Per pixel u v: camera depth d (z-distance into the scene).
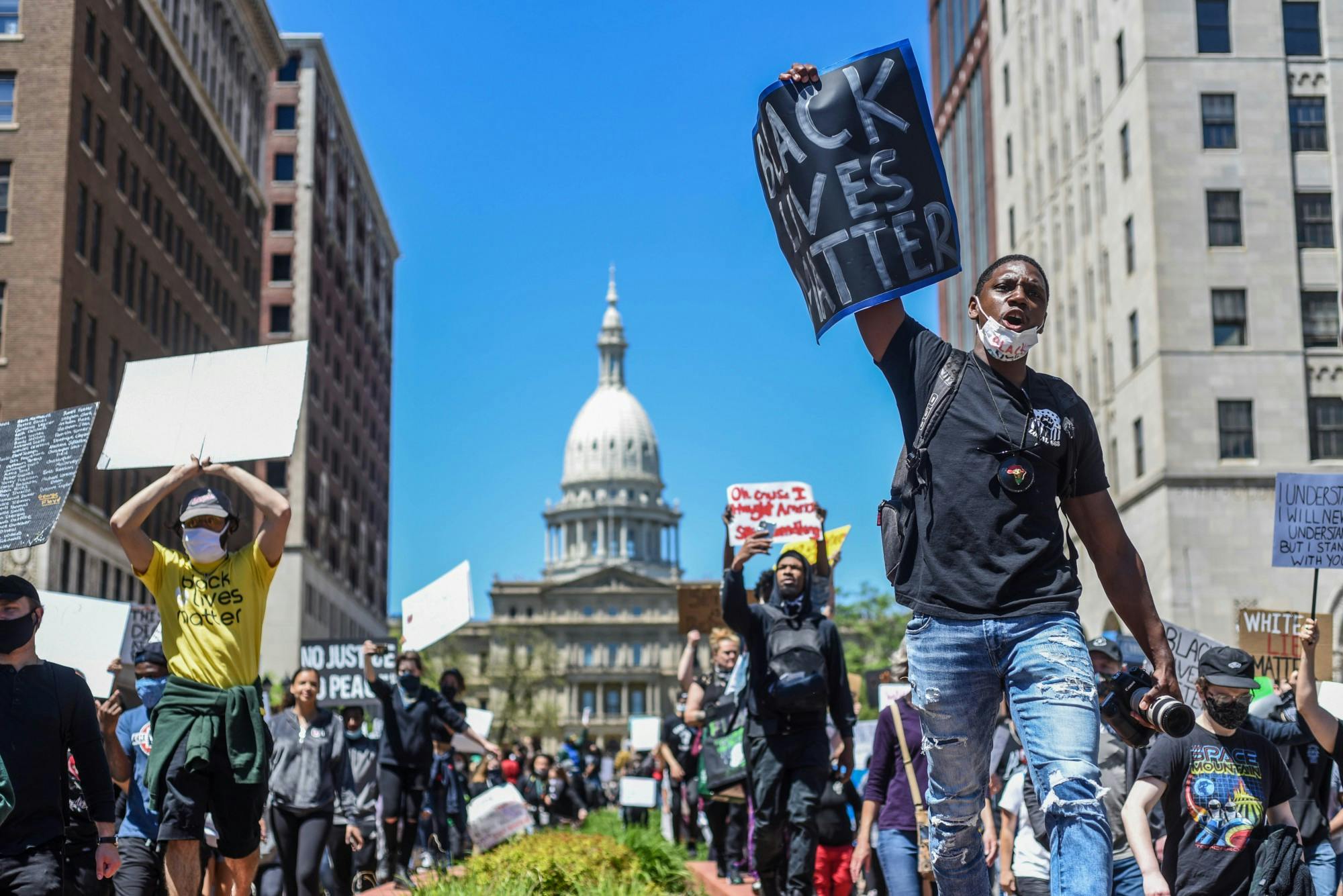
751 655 10.37
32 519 9.00
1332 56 44.34
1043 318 5.00
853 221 5.16
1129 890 9.19
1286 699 11.73
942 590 4.91
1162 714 5.01
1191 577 42.38
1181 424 43.03
